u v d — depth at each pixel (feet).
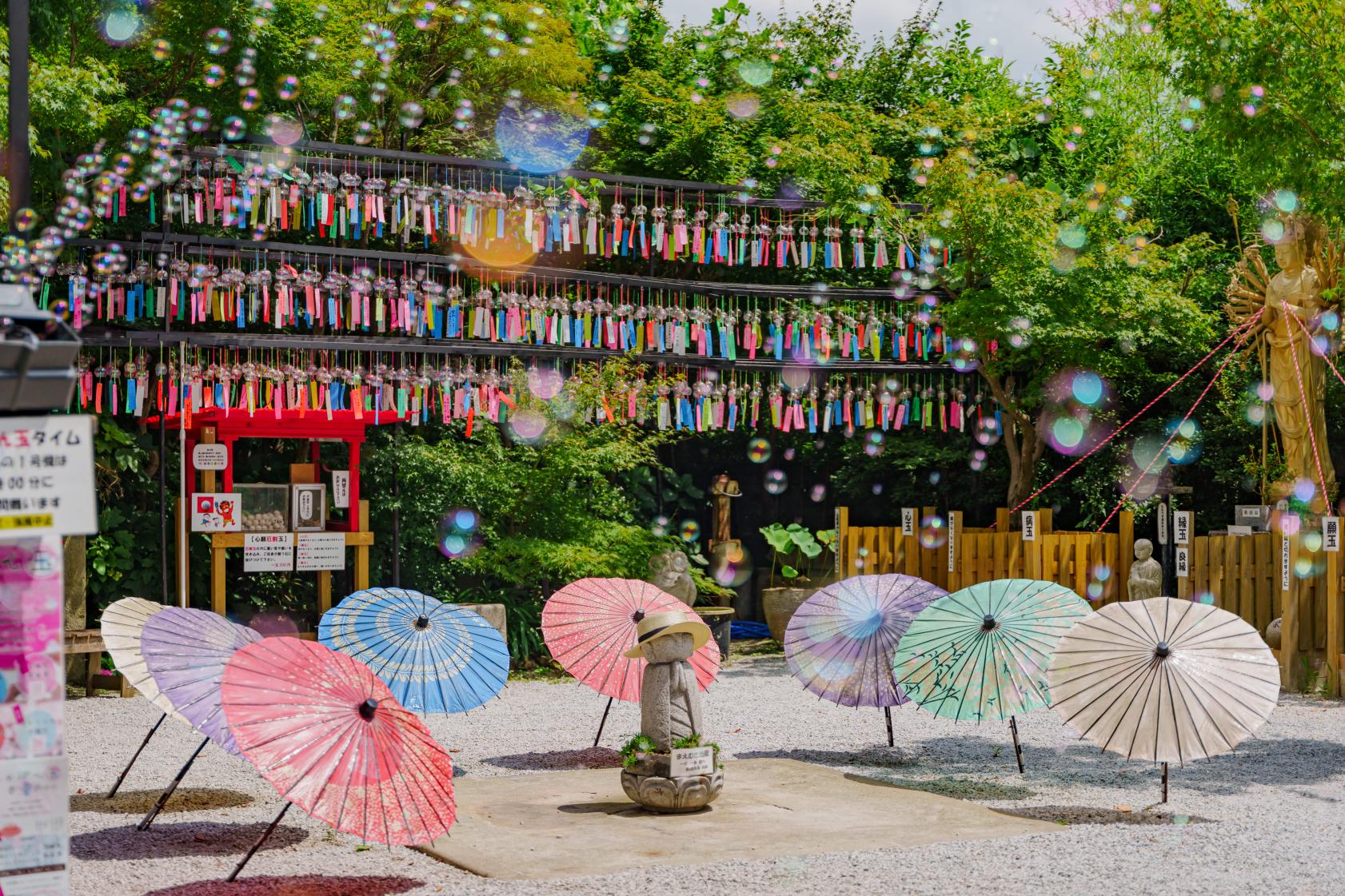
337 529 40.78
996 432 51.85
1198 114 35.68
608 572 43.98
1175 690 21.15
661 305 47.11
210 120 40.19
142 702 35.27
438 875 18.39
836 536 47.65
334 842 20.43
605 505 47.75
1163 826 20.97
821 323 46.85
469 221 41.09
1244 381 47.93
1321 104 31.78
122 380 41.70
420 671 25.08
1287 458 40.22
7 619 10.96
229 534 38.17
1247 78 32.63
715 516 51.13
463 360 44.34
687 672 22.91
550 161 49.47
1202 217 54.39
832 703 35.35
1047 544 42.09
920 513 49.24
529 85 49.08
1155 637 21.65
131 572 40.60
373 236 47.37
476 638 26.27
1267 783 25.04
